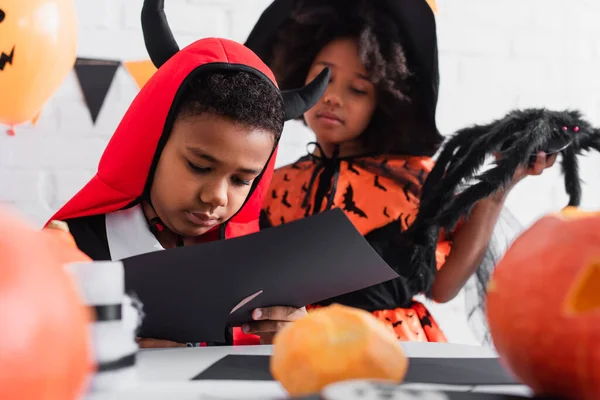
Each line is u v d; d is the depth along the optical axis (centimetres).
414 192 116
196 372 47
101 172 88
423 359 52
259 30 127
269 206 120
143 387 41
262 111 82
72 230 86
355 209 114
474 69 169
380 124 121
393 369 37
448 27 167
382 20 118
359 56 114
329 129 117
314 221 62
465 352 58
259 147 82
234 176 83
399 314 108
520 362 36
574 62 177
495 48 171
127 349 41
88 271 39
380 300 108
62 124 144
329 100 116
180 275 60
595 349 32
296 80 124
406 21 119
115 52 146
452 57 167
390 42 117
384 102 118
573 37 177
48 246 30
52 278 28
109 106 147
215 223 85
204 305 64
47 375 27
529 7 173
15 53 105
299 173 122
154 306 62
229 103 80
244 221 97
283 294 71
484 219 113
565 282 34
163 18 92
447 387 42
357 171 118
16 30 104
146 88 86
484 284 115
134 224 88
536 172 102
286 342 38
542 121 99
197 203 82
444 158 107
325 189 117
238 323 77
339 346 37
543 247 35
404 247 105
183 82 82
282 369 38
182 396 39
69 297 29
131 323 42
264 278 65
